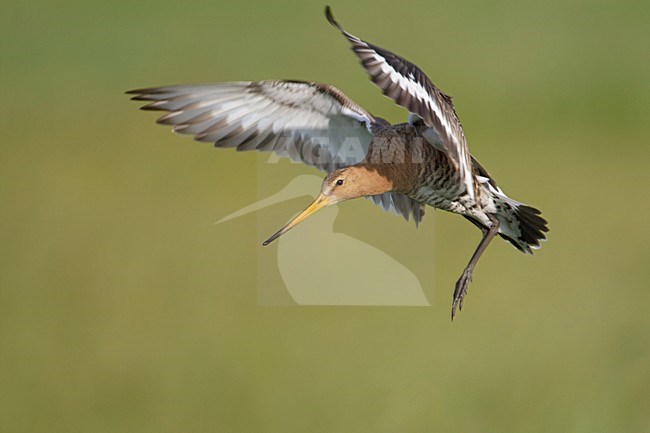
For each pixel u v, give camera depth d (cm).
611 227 1680
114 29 2745
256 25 2745
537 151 1972
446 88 2275
